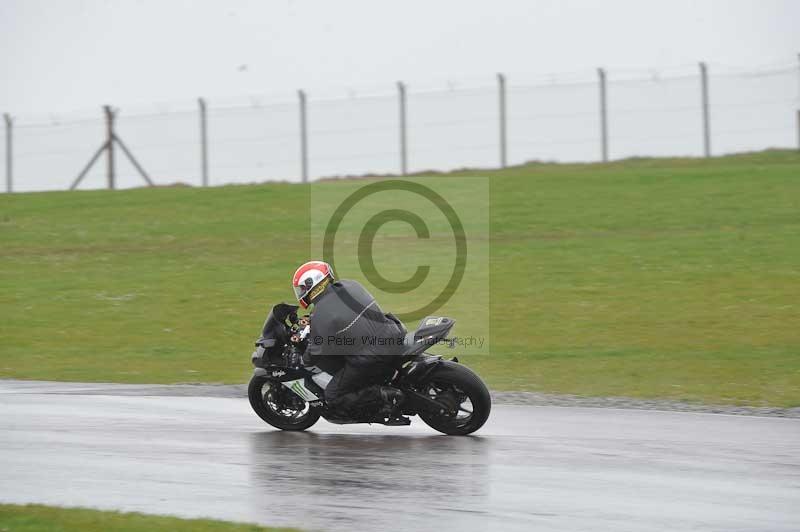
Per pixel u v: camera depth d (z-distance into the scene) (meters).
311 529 24.06
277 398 36.50
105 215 112.00
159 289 77.06
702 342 57.78
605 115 136.62
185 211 112.62
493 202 110.12
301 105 137.00
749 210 100.06
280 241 95.94
